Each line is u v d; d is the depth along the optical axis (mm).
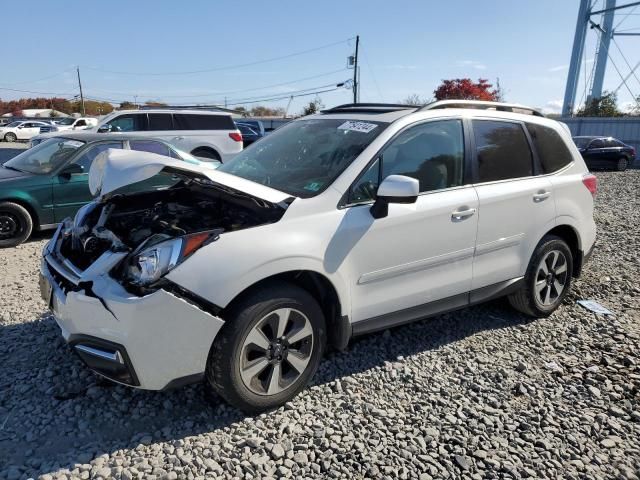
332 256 3291
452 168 3982
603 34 41719
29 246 7164
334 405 3307
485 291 4223
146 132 12930
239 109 62156
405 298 3734
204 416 3164
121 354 2799
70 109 88938
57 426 3045
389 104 4410
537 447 2998
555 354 4090
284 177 3746
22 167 7801
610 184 17141
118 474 2648
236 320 2959
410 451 2908
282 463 2785
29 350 3875
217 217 3590
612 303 5191
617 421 3246
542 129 4703
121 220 3875
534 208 4398
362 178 3533
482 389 3549
